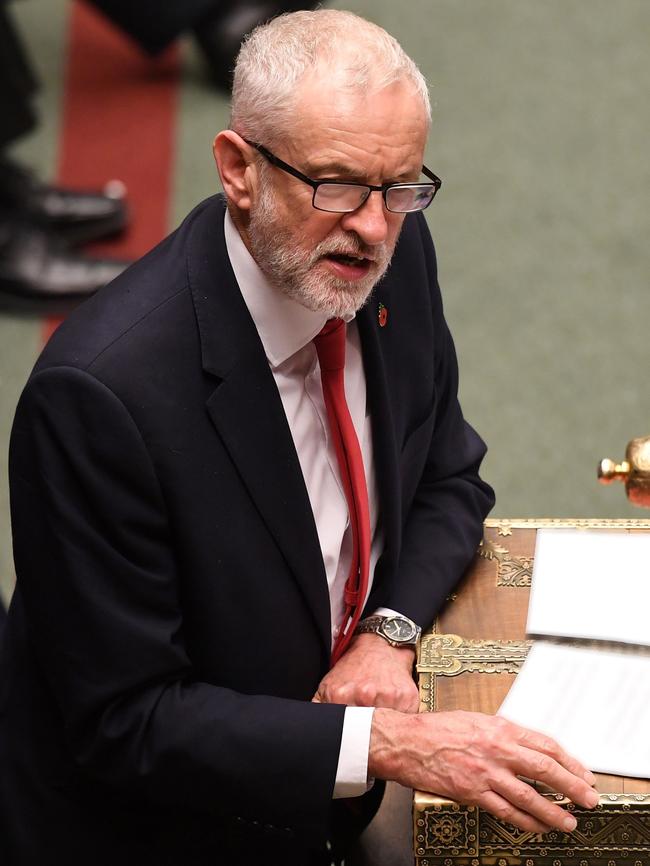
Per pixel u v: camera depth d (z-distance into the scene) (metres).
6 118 14.81
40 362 5.73
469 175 17.27
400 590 6.95
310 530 6.13
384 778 5.90
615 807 5.61
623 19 20.45
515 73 19.17
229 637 6.12
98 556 5.69
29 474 5.72
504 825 5.77
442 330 7.17
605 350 14.70
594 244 16.16
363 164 5.26
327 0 20.61
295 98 5.25
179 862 6.46
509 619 6.79
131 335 5.68
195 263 5.91
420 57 19.52
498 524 7.48
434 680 6.40
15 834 6.40
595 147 17.72
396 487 6.73
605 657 6.38
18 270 14.70
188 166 16.97
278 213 5.46
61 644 5.84
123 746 5.91
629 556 7.01
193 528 5.84
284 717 5.96
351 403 6.56
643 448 6.77
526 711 6.06
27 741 6.37
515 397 14.11
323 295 5.60
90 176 16.81
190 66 18.91
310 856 7.20
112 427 5.55
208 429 5.82
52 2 20.67
